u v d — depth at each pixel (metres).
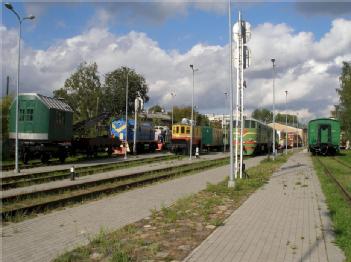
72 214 12.24
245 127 47.38
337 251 8.31
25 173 24.22
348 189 17.97
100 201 14.78
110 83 88.81
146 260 7.76
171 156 46.66
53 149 31.98
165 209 12.74
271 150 62.66
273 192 17.47
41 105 31.11
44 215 12.12
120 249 8.30
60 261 7.50
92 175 24.77
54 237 9.37
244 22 22.55
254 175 24.55
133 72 90.56
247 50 22.88
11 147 33.31
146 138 55.66
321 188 18.81
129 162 35.78
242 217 11.88
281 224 10.88
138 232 9.99
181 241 9.16
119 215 12.09
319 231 10.05
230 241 9.09
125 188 18.72
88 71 75.44
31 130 31.03
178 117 103.69
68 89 75.44
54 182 20.91
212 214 12.39
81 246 8.51
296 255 8.01
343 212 12.20
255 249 8.43
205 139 58.09
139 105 50.62
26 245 8.64
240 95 23.44
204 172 27.41
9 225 10.66
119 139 47.44
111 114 52.88
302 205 14.02
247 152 47.31
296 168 31.03
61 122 32.84
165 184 20.38
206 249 8.45
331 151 52.00
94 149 40.44
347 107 70.12
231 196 16.20
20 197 15.22
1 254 7.96
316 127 51.12
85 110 74.75
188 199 14.96
